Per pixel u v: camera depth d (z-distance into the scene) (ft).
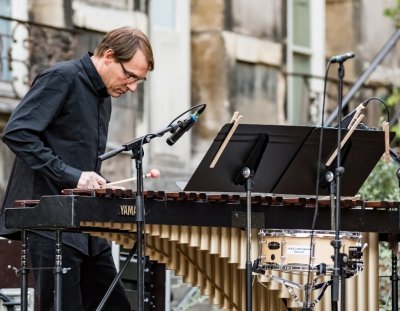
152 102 72.74
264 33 79.97
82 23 66.85
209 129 75.97
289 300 35.32
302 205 35.09
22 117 34.94
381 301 48.57
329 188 35.55
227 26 76.79
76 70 35.58
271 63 80.38
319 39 85.20
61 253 33.58
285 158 34.42
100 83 35.81
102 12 68.13
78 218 32.65
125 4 69.92
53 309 35.40
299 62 83.82
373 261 36.14
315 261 34.27
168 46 74.13
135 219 33.17
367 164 35.47
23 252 34.04
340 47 86.38
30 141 34.76
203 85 76.28
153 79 72.90
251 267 33.81
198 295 57.47
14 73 63.57
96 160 36.06
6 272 41.75
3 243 41.78
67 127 35.50
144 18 71.31
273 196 35.22
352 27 86.22
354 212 35.45
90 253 36.50
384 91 85.92
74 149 35.55
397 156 35.78
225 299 36.52
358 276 36.11
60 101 35.17
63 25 65.82
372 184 54.54
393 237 36.78
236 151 33.83
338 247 33.30
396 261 37.09
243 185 34.42
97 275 36.91
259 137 33.68
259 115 79.25
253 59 78.74
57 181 34.68
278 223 35.01
